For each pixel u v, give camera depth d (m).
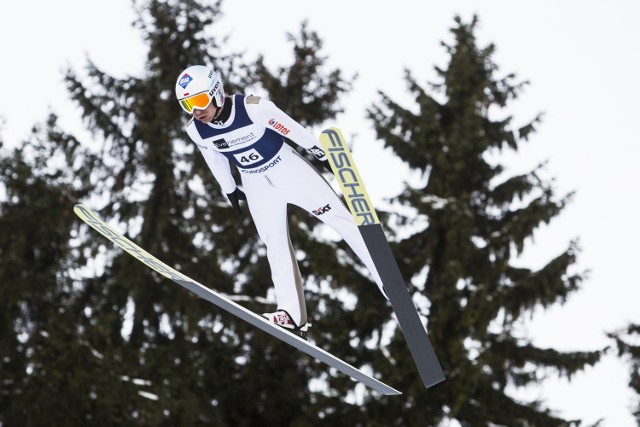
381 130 67.00
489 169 67.06
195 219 69.75
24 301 66.75
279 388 68.44
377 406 60.91
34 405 58.12
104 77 70.56
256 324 23.31
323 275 61.62
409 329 20.88
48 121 69.00
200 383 64.56
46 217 66.31
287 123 22.27
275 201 23.55
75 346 59.31
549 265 61.62
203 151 23.42
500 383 64.38
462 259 61.66
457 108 69.12
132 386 59.44
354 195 21.14
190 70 22.03
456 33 70.94
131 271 65.88
